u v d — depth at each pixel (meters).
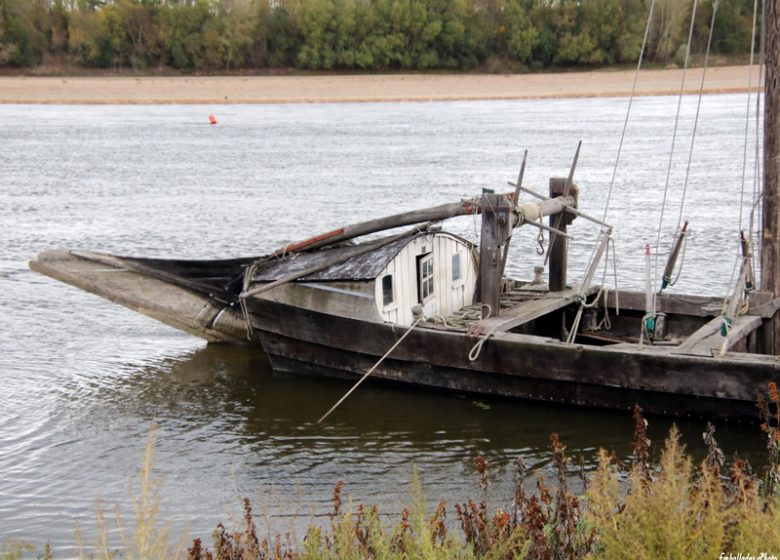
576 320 24.23
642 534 10.06
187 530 16.89
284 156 88.69
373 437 21.31
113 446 21.12
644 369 21.25
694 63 188.25
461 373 23.53
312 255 27.22
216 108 160.25
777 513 10.66
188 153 92.06
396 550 11.22
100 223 52.00
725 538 10.40
